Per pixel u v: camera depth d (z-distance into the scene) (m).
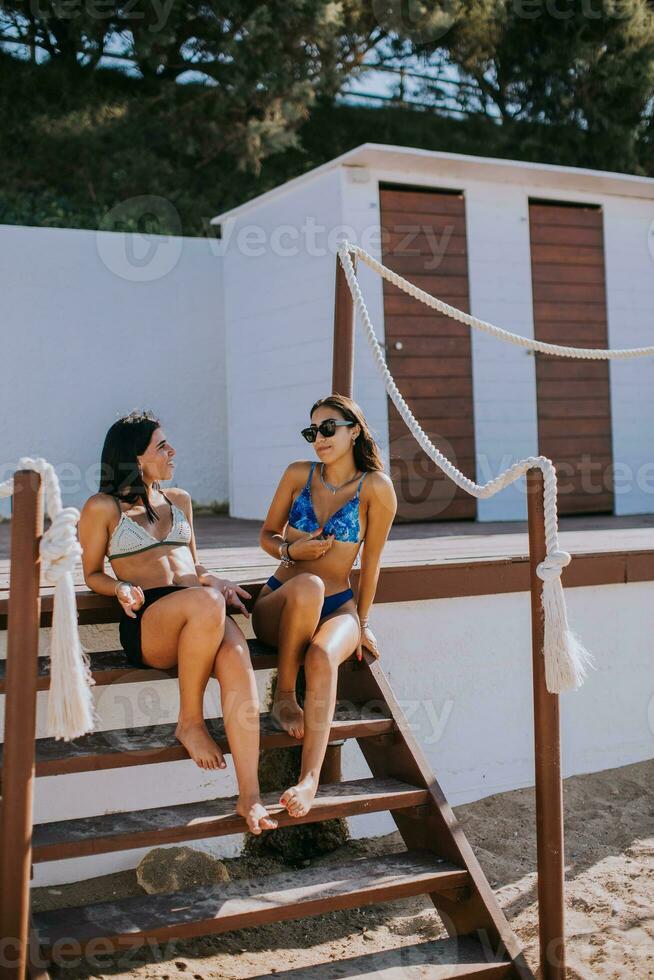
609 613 4.97
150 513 3.42
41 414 8.77
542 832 3.04
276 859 4.19
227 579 4.03
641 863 4.06
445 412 7.70
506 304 7.99
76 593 3.50
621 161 13.91
